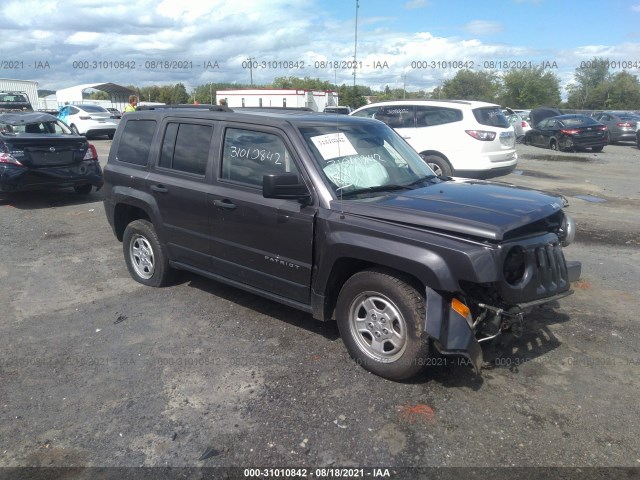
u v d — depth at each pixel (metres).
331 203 3.92
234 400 3.57
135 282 5.81
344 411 3.43
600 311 4.95
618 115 25.80
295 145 4.15
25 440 3.19
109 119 23.84
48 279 5.94
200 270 5.03
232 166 4.57
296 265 4.12
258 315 4.91
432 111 10.91
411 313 3.51
